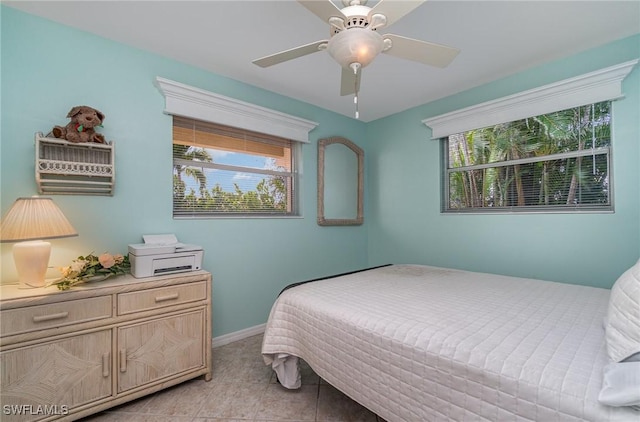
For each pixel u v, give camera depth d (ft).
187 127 7.93
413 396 3.59
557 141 7.78
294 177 10.39
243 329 8.75
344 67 4.85
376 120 12.30
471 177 9.57
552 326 3.92
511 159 8.61
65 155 5.97
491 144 9.04
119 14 5.79
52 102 5.90
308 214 10.52
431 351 3.50
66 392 4.75
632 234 6.64
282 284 9.73
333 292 5.74
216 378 6.39
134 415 5.18
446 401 3.30
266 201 9.63
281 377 5.82
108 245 6.51
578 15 5.83
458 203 9.90
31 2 5.41
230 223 8.54
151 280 5.66
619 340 2.88
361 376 4.20
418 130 10.78
